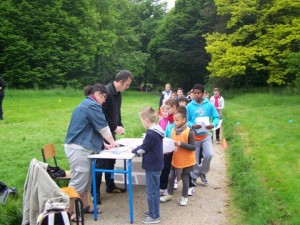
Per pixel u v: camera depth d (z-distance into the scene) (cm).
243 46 3288
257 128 1353
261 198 582
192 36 4531
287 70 2478
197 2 4662
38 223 416
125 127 1429
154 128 537
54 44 4069
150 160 539
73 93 3550
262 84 3759
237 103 2814
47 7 4025
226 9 3225
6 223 493
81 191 550
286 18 2962
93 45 4359
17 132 1291
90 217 572
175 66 4969
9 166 810
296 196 591
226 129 1444
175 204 630
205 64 4766
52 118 1728
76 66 4238
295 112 1831
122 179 716
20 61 3919
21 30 3947
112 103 631
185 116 621
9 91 3238
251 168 784
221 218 564
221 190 705
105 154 547
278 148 965
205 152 706
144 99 3697
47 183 439
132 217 550
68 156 547
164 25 4972
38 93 3322
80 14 4388
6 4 3825
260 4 3136
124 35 5153
